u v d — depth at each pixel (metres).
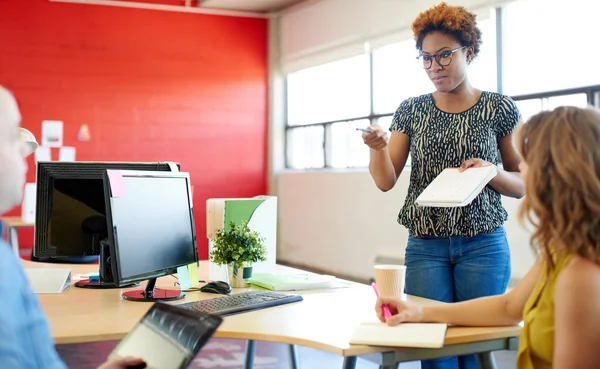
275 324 1.86
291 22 7.65
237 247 2.47
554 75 4.62
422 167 2.39
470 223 2.23
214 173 7.68
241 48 7.78
